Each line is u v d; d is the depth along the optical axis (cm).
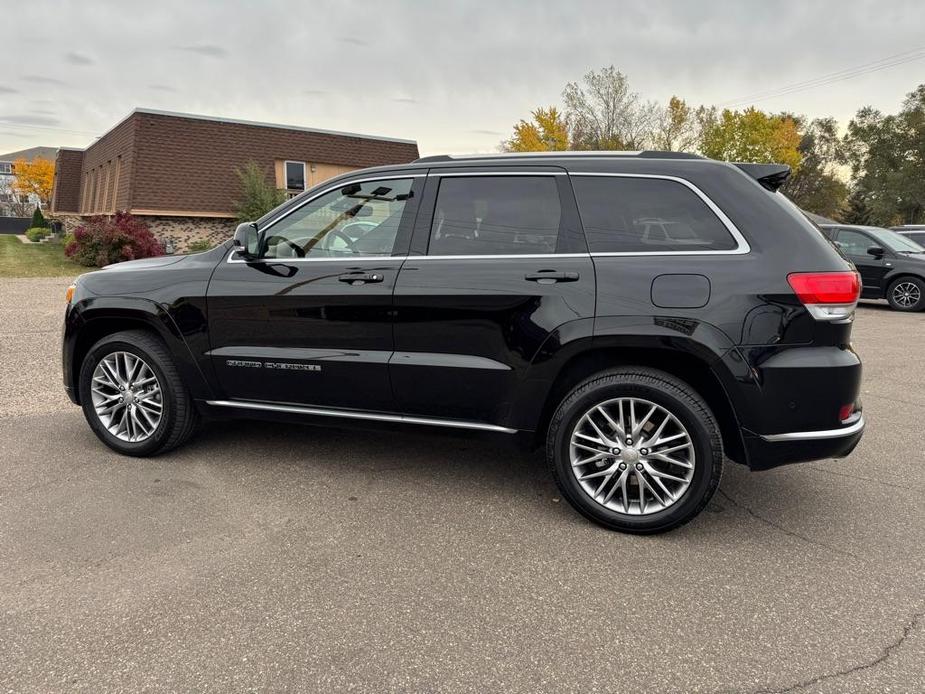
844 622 254
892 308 1323
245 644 236
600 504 330
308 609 259
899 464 431
